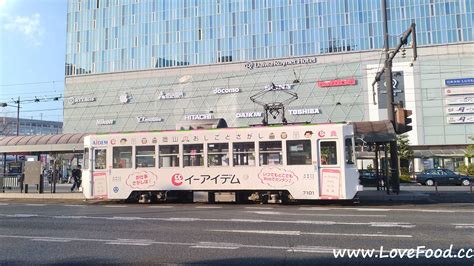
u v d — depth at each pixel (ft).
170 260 23.80
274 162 56.85
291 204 57.57
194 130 60.80
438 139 193.16
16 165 94.32
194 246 27.76
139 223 39.42
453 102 193.16
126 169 62.59
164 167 61.26
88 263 23.49
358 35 208.64
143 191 62.39
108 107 240.94
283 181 56.13
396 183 68.13
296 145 56.18
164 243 29.01
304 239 29.60
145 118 233.76
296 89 213.05
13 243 30.04
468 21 196.54
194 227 36.22
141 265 22.75
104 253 26.08
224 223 38.34
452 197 67.87
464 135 190.49
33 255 25.88
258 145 57.72
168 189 60.59
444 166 184.14
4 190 87.92
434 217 40.91
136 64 239.50
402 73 199.52
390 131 67.82
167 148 61.46
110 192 62.75
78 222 41.04
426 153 188.34
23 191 89.30
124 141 63.16
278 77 216.13
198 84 227.61
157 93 233.55
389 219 39.70
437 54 197.06
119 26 245.86
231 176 58.34
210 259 23.90
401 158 171.22
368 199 64.18
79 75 247.91
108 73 242.99
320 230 33.50
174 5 238.07
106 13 249.34
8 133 246.27
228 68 224.33
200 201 59.67
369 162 172.35
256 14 224.33
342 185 53.78
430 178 122.93
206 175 59.36
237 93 221.05
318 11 215.92
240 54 223.92
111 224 39.11
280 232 32.78
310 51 214.07
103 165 63.52
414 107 196.95
